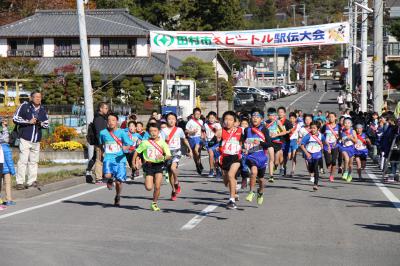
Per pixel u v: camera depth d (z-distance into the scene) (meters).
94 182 18.50
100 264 8.02
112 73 56.31
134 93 49.34
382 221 11.38
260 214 12.14
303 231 10.31
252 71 107.00
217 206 13.25
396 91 58.78
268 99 75.12
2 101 47.53
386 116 25.06
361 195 15.39
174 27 72.38
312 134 17.16
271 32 29.56
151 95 50.91
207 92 55.50
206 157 29.41
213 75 55.97
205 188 16.78
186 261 8.15
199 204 13.59
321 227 10.70
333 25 28.98
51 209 12.90
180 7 72.19
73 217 11.77
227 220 11.39
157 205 13.41
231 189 12.37
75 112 41.62
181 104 42.69
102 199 14.55
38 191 15.63
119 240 9.52
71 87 48.34
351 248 8.98
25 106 15.66
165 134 15.01
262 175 13.13
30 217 11.80
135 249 8.88
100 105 18.12
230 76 73.50
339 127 19.11
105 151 13.12
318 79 145.50
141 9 71.81
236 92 69.88
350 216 11.95
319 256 8.46
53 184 16.64
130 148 13.06
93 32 58.38
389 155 18.69
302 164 25.77
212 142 15.19
